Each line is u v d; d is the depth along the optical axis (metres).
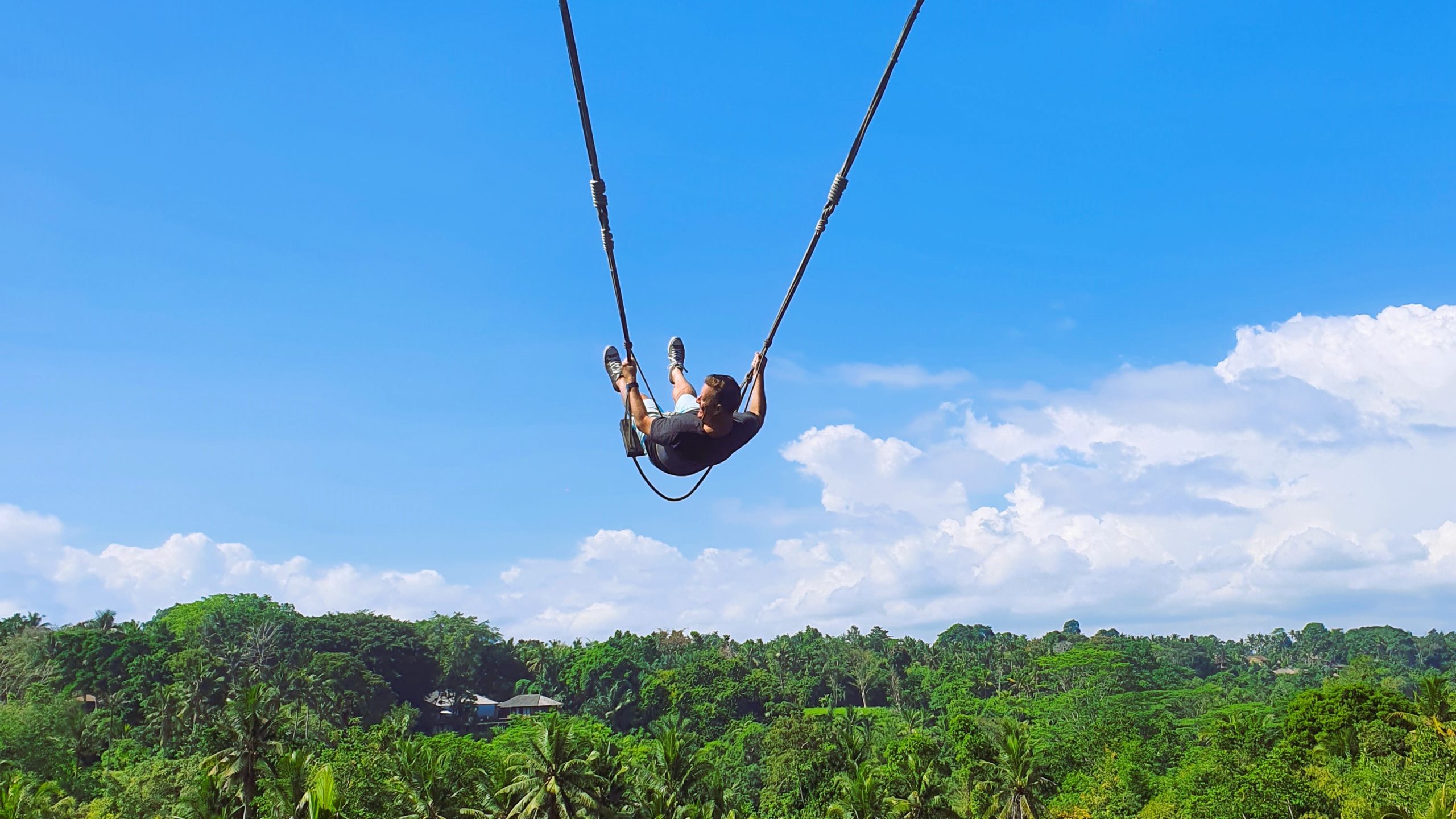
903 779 80.81
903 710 194.38
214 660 136.75
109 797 86.56
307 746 82.00
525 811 67.00
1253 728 101.56
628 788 74.81
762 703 178.50
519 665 198.62
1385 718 91.31
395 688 171.75
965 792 94.94
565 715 172.38
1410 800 68.12
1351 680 187.75
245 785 69.50
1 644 148.38
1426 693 94.00
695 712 170.62
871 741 119.81
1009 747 84.94
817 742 117.88
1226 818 74.12
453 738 122.31
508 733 152.12
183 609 181.25
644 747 141.62
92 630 147.50
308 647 164.00
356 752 87.69
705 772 80.19
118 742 116.69
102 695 137.00
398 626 179.12
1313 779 78.38
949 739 126.44
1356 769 80.06
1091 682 172.00
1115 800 94.56
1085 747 112.75
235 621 172.38
